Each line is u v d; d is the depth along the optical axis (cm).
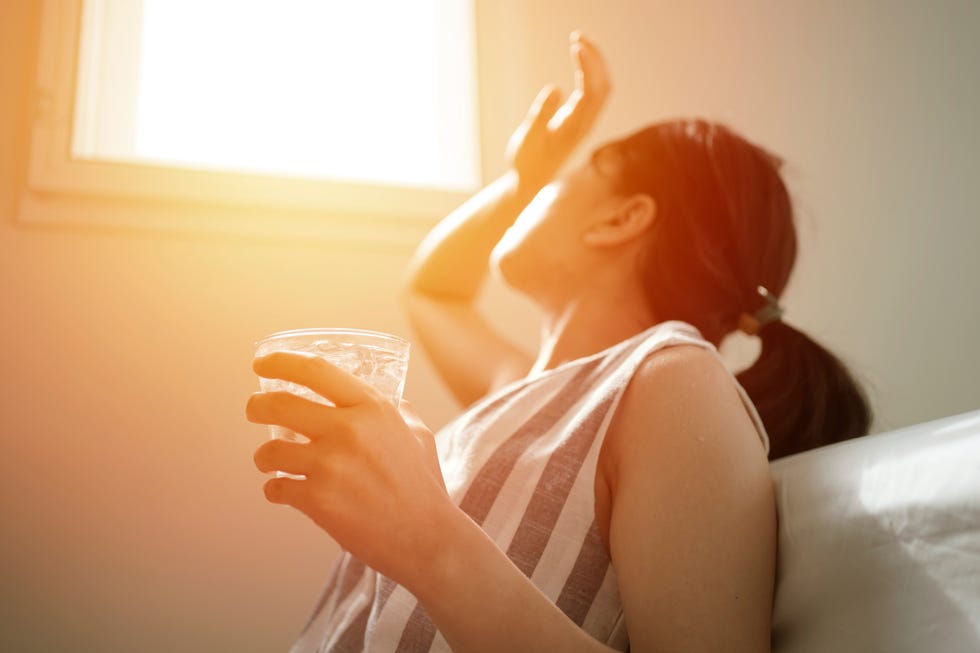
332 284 147
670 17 180
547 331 99
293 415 42
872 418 94
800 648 53
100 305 134
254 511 131
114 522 125
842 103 185
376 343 50
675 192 93
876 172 183
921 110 191
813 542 55
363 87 171
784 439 88
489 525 67
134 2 159
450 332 130
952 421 54
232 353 138
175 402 133
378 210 151
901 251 180
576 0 176
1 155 137
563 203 99
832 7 192
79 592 120
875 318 173
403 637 64
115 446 128
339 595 81
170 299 138
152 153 154
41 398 127
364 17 175
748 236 93
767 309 92
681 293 90
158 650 121
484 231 132
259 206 145
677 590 53
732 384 66
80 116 144
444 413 145
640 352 67
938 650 44
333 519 42
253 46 166
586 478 65
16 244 133
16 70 142
